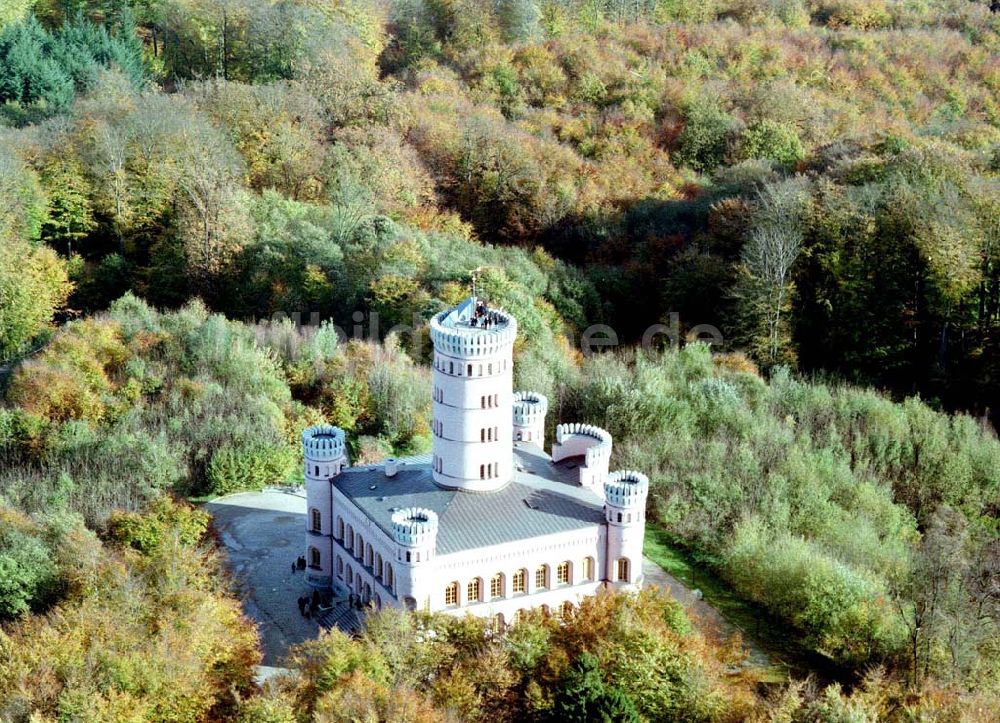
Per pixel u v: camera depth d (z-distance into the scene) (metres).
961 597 127.69
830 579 128.62
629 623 110.19
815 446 170.75
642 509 123.06
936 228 196.62
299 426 167.25
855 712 104.69
